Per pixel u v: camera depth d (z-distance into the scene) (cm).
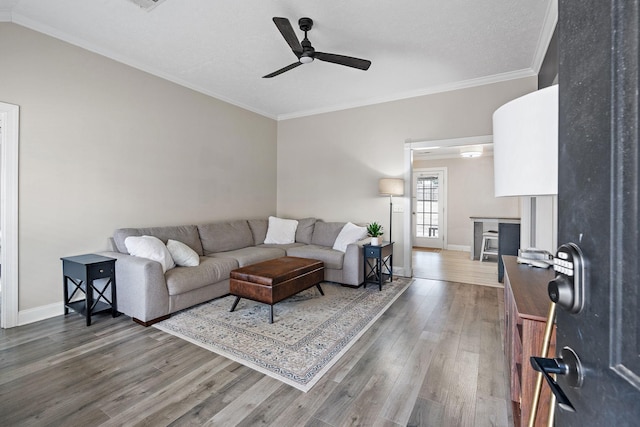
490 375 196
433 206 786
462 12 256
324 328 266
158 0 240
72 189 298
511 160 115
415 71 370
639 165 40
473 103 404
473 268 523
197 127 421
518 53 327
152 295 267
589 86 51
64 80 291
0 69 254
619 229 43
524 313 124
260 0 240
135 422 154
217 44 308
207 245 395
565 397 59
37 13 258
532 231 363
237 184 488
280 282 281
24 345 232
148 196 362
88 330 258
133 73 346
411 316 295
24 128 268
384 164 467
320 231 471
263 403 169
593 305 49
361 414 161
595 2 49
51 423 153
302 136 543
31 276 274
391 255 426
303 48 261
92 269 268
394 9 251
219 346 232
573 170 58
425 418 158
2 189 260
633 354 40
